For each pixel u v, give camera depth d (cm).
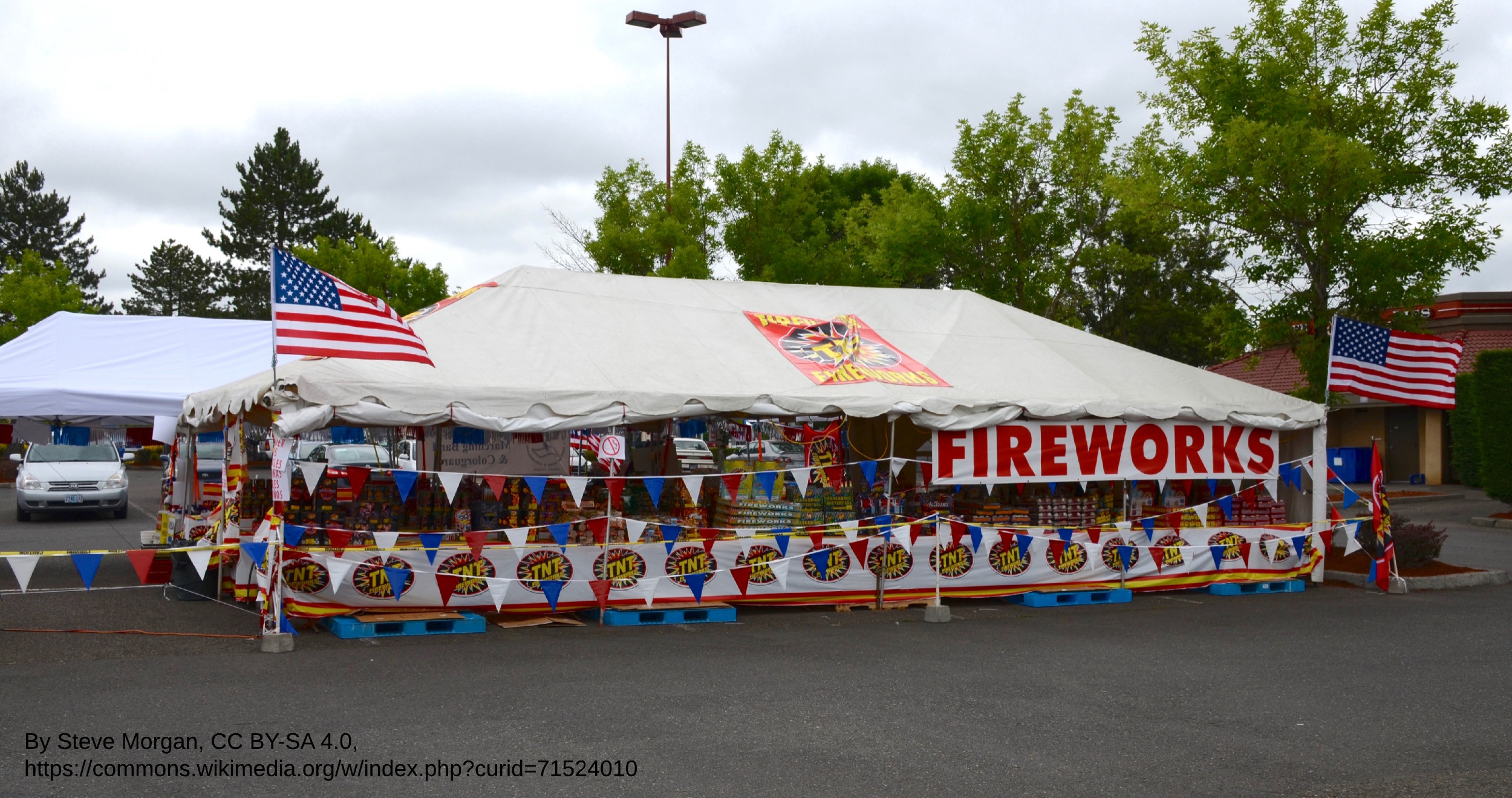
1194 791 540
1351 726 668
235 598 1105
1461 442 2436
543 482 942
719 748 600
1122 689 759
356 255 3566
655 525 995
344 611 927
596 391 982
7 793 511
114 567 1422
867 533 1123
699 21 2797
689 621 1026
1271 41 1582
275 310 849
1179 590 1266
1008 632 987
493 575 980
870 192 4166
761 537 1058
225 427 1085
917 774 560
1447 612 1116
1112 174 2019
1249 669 832
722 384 1059
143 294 6506
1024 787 542
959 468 1127
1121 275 3809
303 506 1030
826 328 1249
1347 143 1417
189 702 686
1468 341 2762
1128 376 1294
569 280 1226
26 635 906
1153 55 1659
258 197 5816
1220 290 3781
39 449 2191
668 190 2620
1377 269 1487
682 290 1280
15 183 6906
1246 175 1523
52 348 1539
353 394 893
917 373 1184
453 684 743
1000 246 2127
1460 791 547
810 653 877
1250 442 1262
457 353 1021
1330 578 1355
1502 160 1483
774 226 2553
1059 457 1169
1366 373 1302
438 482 1027
